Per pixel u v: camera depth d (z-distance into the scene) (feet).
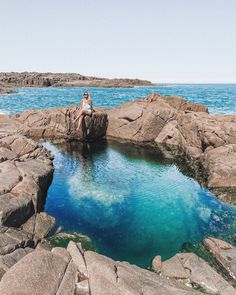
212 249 25.63
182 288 17.89
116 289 15.37
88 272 16.46
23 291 14.20
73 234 28.25
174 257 23.76
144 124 60.29
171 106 69.62
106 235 28.53
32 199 28.96
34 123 61.11
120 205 33.53
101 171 42.93
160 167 45.73
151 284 16.61
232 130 47.47
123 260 25.41
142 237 28.55
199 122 51.21
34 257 16.19
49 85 420.36
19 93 254.27
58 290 14.97
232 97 243.40
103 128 62.75
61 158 48.03
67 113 59.52
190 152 51.47
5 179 29.37
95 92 297.94
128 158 49.47
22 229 26.22
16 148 40.83
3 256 19.43
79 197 34.91
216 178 39.24
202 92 351.87
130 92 304.50
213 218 31.89
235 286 21.24
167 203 34.40
